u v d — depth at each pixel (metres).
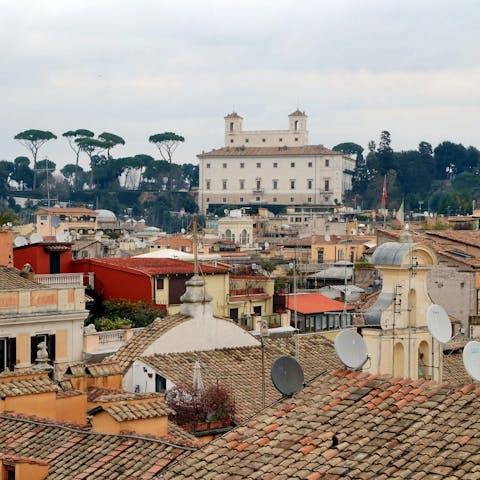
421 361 35.25
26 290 57.91
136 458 23.28
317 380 21.77
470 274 69.12
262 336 40.31
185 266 83.44
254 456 19.72
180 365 40.25
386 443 18.77
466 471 17.31
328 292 85.94
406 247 34.72
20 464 22.88
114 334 59.94
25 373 28.59
